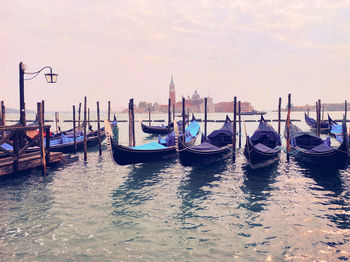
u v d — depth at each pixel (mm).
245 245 6137
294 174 12523
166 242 6305
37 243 6238
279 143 16406
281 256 5676
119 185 10938
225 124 20547
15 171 11172
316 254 5742
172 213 8031
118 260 5551
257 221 7398
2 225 7156
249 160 12430
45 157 13062
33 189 10305
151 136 33500
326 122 34562
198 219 7582
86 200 9148
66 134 22875
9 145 14750
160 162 14977
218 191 10102
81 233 6746
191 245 6160
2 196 9477
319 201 8883
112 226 7156
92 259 5594
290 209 8211
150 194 9805
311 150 13539
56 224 7246
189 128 24188
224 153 15180
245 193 9828
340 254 5723
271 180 11539
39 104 11891
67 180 11633
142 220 7535
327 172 12672
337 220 7383
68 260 5547
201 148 13719
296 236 6523
